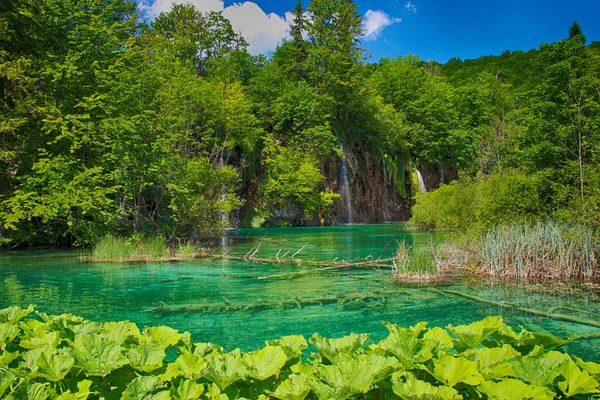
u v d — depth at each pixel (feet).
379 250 52.85
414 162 158.40
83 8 62.39
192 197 57.00
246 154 106.93
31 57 59.88
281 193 108.47
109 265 40.93
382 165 140.87
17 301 25.35
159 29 114.93
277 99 118.73
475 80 184.24
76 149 59.67
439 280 31.83
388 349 7.97
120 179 54.19
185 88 76.07
